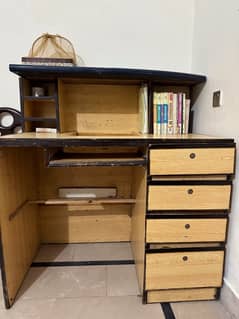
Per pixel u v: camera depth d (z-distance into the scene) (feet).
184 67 5.61
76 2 5.18
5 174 3.92
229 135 3.92
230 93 3.89
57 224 5.99
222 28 4.14
